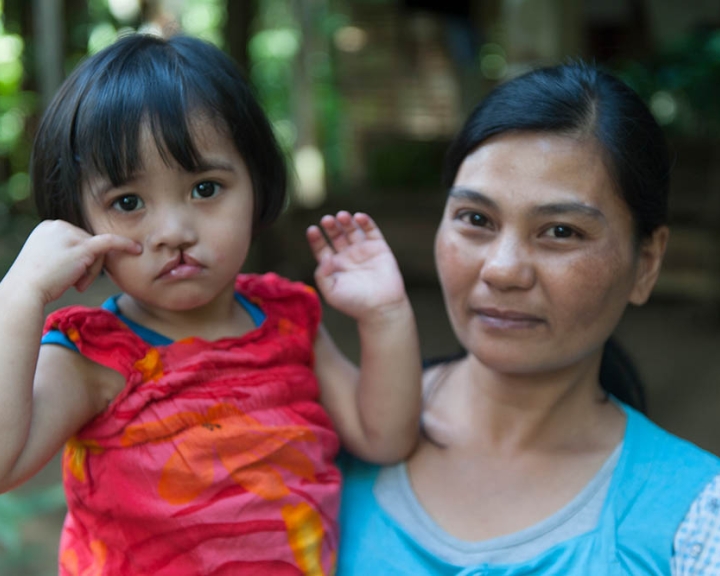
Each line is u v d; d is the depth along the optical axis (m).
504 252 1.09
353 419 1.28
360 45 9.11
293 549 1.10
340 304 1.26
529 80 1.15
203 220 1.09
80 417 1.07
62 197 1.10
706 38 5.34
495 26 8.51
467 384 1.33
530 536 1.12
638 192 1.11
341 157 8.78
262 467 1.10
